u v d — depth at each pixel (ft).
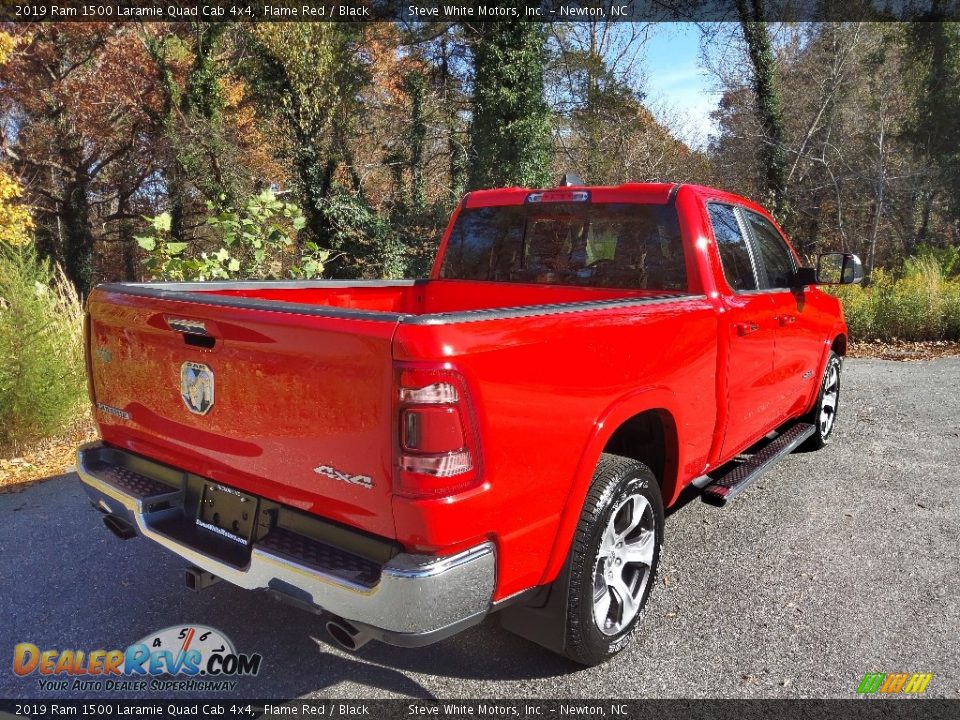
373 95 88.58
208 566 8.41
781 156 74.13
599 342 8.68
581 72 81.82
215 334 8.20
